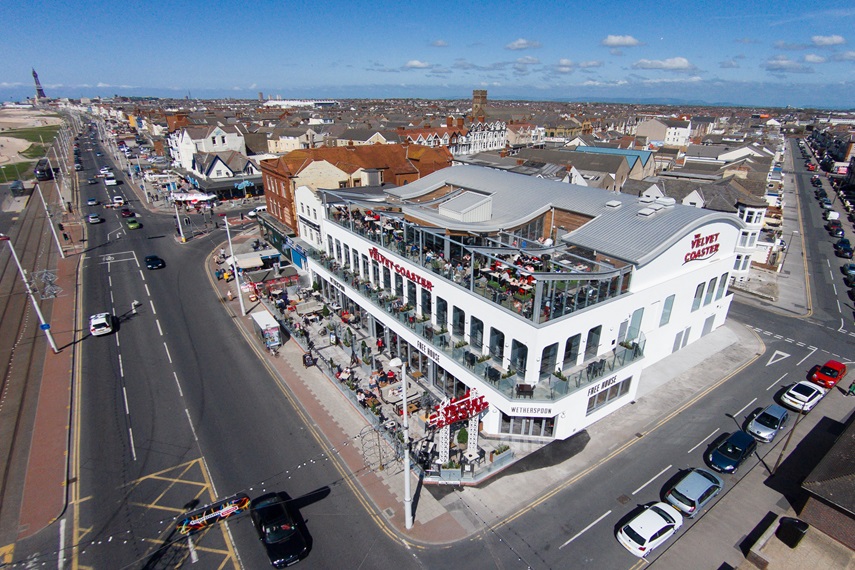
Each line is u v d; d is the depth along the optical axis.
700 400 30.09
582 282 24.73
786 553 19.66
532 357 23.64
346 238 39.41
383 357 34.03
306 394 30.31
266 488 22.97
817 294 47.19
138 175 105.31
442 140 126.56
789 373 33.31
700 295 34.69
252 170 91.00
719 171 81.31
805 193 95.50
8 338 37.06
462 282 27.73
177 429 27.00
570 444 25.89
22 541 20.09
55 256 56.28
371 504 22.09
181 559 19.45
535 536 20.42
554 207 35.09
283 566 18.95
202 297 44.88
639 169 85.19
